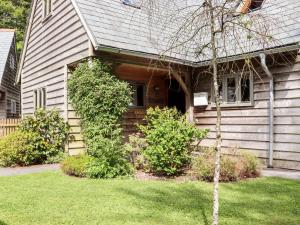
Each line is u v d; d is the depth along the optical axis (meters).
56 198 5.85
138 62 10.07
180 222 4.59
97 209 5.20
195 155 8.33
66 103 10.94
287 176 8.02
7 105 22.19
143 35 10.23
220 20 4.01
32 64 14.66
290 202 5.63
